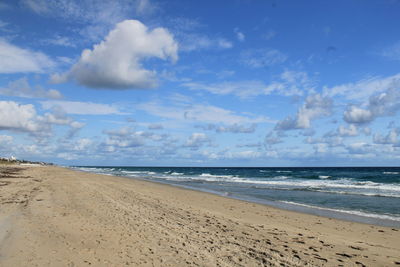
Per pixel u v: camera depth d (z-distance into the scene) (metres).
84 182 24.06
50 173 37.03
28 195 14.31
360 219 12.68
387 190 26.38
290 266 6.17
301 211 14.70
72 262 5.82
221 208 14.23
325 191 25.11
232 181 39.66
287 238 8.55
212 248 7.11
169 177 51.19
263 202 18.00
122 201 13.94
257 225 10.30
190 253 6.67
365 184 33.62
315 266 6.23
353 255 7.14
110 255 6.30
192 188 27.39
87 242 7.11
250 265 6.12
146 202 14.20
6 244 6.72
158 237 7.82
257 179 45.62
